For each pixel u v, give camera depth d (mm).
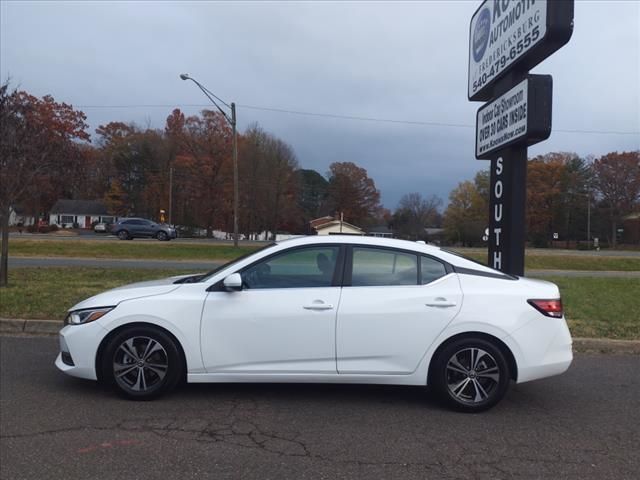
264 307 4930
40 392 5270
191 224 72500
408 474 3670
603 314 9672
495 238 8586
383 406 5082
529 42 7242
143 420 4570
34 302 9391
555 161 89000
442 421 4719
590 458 3994
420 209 97812
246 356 4941
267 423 4570
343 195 98250
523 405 5234
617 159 86188
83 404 4938
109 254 26641
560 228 87188
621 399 5480
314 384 5719
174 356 4980
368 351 4902
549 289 5141
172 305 4969
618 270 28266
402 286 5023
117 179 81875
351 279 5059
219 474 3609
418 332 4895
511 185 8070
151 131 82438
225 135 71438
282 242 5324
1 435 4211
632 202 86062
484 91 9320
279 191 73562
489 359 4914
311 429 4457
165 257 26578
